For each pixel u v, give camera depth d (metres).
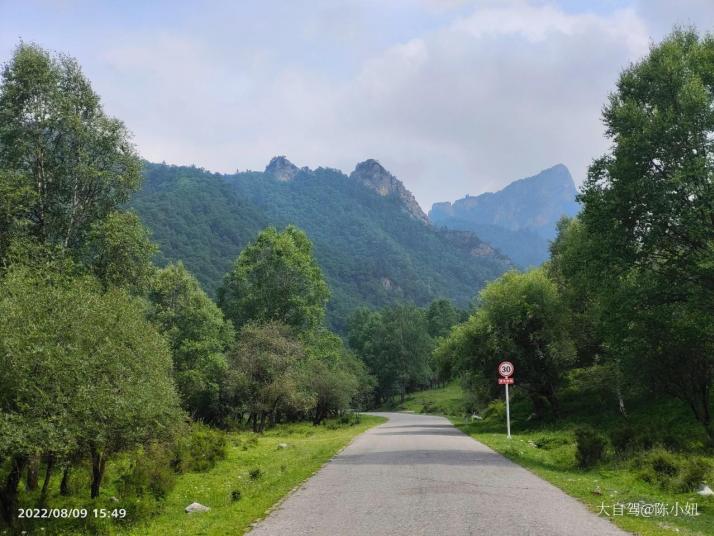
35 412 11.40
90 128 27.64
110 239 25.88
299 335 60.00
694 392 22.89
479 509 9.99
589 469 16.81
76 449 12.84
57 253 24.34
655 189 19.58
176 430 16.41
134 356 13.92
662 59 21.17
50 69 27.14
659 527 8.93
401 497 11.34
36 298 12.88
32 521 12.58
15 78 26.33
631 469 15.48
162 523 11.58
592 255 21.80
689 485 12.88
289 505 11.11
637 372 23.05
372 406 119.25
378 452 21.23
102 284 25.53
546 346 36.25
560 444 23.56
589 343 38.06
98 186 27.84
